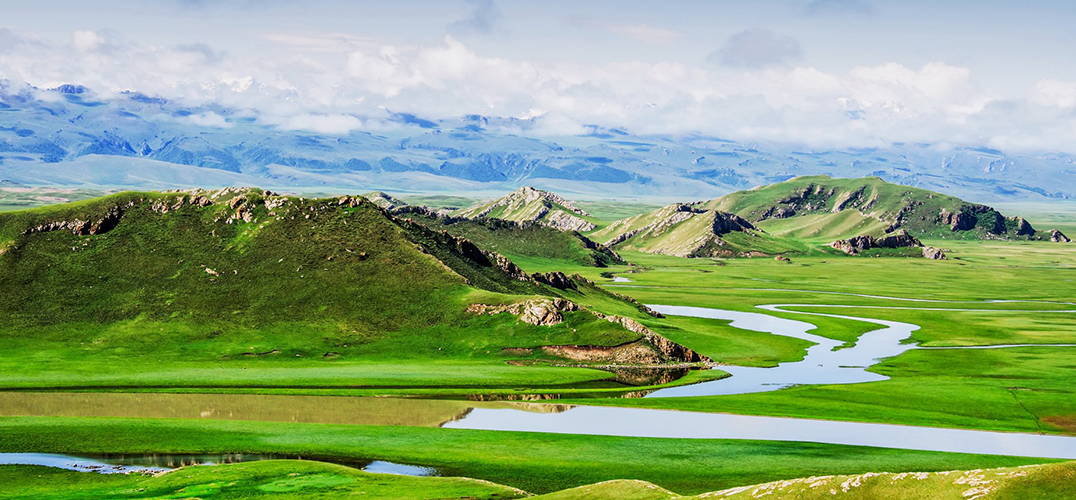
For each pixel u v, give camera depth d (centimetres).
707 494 7488
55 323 17512
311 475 8938
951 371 16900
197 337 17225
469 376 15138
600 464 9919
